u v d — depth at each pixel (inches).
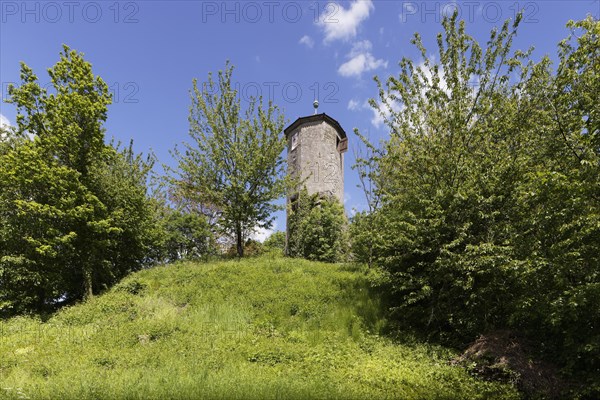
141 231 778.2
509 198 361.4
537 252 287.7
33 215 591.2
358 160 525.0
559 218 271.3
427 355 348.2
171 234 985.5
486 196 375.2
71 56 639.8
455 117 408.2
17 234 588.1
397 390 268.4
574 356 275.4
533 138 355.9
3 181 582.6
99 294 629.6
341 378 282.8
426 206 398.0
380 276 470.3
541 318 316.2
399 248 426.3
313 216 908.6
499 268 320.8
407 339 384.8
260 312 463.8
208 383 246.2
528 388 270.1
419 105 446.9
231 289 541.6
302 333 401.7
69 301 664.4
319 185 1031.6
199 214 1127.6
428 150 427.2
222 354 330.6
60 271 628.1
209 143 782.5
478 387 279.3
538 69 368.5
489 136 401.1
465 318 365.1
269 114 799.7
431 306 398.3
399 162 452.1
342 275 574.9
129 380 252.7
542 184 274.7
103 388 234.8
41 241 592.7
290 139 1159.6
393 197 442.3
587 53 287.7
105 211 650.2
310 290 506.9
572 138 280.5
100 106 641.0
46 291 611.8
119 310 504.4
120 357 322.0
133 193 725.9
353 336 393.1
